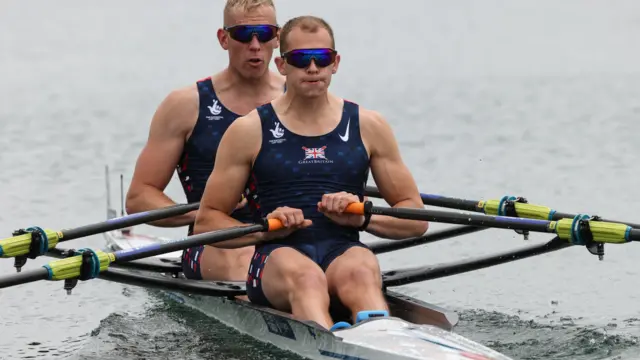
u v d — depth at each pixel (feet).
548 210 124.06
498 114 272.92
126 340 127.44
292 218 112.06
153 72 359.46
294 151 116.37
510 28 429.79
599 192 195.62
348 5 497.05
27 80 356.59
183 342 124.16
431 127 261.44
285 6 482.69
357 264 110.93
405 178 119.14
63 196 210.59
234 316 124.77
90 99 314.35
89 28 473.67
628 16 440.04
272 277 112.06
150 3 540.11
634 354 115.14
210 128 139.03
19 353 126.21
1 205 204.23
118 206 203.00
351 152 117.29
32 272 110.32
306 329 105.81
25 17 516.32
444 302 141.90
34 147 254.68
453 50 385.29
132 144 255.09
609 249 164.04
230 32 135.74
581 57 359.05
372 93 308.19
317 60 113.29
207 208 118.11
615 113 266.77
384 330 101.04
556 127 254.27
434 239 138.41
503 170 216.74
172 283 123.03
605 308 135.95
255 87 140.36
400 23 451.12
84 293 154.20
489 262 125.08
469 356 95.40
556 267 156.66
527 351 116.98
